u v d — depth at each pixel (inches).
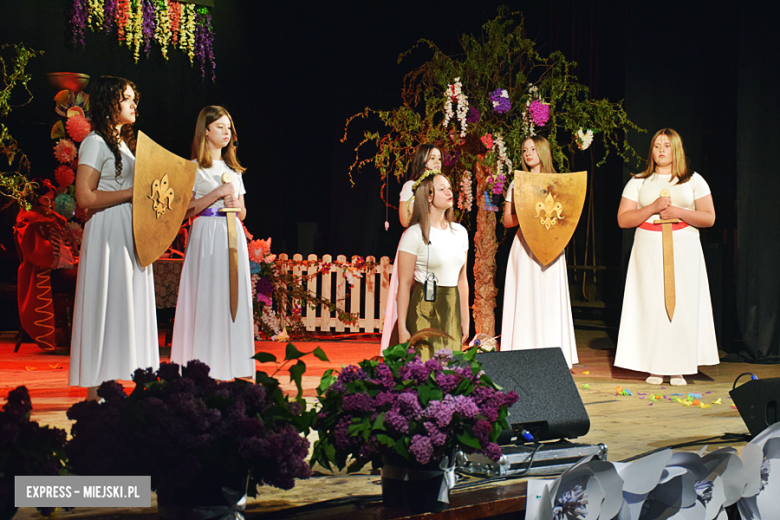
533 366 109.7
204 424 70.0
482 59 232.4
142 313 144.7
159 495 75.1
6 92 288.4
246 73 364.5
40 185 354.6
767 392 121.0
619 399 175.2
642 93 292.0
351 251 359.3
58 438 71.1
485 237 242.5
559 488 84.7
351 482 102.0
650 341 203.3
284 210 386.3
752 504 101.6
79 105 263.3
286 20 370.3
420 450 78.0
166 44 335.6
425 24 354.6
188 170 150.0
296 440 75.2
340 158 361.7
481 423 81.3
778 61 260.8
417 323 135.5
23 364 227.6
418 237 135.3
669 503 90.5
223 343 155.0
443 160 235.6
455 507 83.9
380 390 83.2
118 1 323.9
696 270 203.5
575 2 328.8
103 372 139.9
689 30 297.4
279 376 203.5
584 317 346.0
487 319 244.4
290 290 312.8
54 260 253.0
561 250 198.1
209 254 155.9
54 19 316.8
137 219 140.3
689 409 160.7
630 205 212.2
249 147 368.2
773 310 260.4
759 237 261.1
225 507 74.8
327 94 373.4
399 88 357.1
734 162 291.9
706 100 303.0
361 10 358.9
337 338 315.3
